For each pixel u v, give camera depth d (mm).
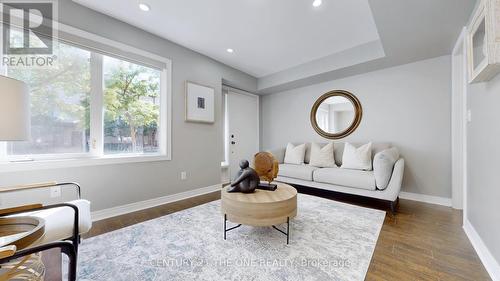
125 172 2395
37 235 715
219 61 3539
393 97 3045
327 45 2932
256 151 4816
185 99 3023
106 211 2238
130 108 2529
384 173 2316
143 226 1976
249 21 2354
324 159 3254
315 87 3969
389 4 1710
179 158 2955
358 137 3393
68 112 2064
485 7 1097
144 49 2564
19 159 1797
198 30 2561
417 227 1935
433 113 2736
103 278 1235
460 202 2459
